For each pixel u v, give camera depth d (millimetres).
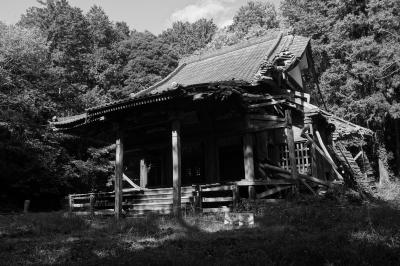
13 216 16547
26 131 27000
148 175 21500
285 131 18453
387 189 21984
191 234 10078
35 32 33375
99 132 18312
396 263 6348
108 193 18172
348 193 14680
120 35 54406
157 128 16250
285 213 11453
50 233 12344
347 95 30344
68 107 33906
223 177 18312
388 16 27188
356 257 6594
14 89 28531
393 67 28172
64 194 30422
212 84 13086
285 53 16797
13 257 8320
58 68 34344
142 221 12562
